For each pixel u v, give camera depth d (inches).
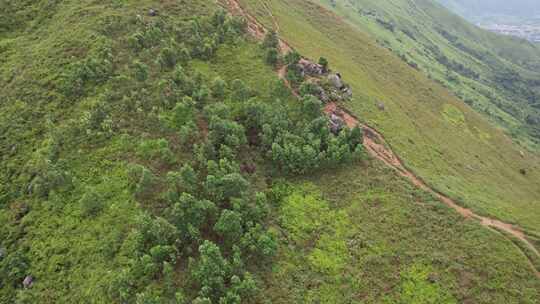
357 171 2642.7
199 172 2290.8
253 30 3772.1
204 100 2719.0
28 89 2743.6
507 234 2337.6
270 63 3250.5
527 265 2128.4
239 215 2058.3
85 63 2763.3
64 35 3105.3
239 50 3292.3
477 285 2038.6
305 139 2662.4
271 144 2608.3
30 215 2153.1
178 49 3038.9
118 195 2158.0
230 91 2874.0
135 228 1990.7
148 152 2356.1
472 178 3309.5
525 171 4188.0
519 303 1967.3
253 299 1846.7
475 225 2358.5
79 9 3341.5
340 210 2400.3
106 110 2539.4
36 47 3075.8
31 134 2517.2
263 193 2320.4
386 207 2427.4
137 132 2465.6
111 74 2778.1
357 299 1985.7
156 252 1822.1
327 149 2632.9
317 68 3385.8
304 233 2261.3
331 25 5167.3
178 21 3331.7
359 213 2389.3
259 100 2906.0
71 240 2018.9
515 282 2049.7
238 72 3095.5
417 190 2568.9
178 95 2669.8
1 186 2309.3
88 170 2299.5
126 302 1733.5
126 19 3208.7
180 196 2097.7
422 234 2289.6
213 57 3159.5
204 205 2027.6
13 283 1950.1
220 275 1801.2
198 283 1806.1
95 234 2018.9
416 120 3833.7
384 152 2906.0
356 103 3299.7
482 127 4662.9
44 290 1878.7
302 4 5354.3
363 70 4394.7
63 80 2733.8
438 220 2372.0
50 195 2196.1
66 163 2322.8
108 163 2316.7
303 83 3053.6
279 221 2295.8
